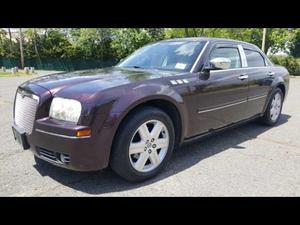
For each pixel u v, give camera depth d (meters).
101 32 40.81
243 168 3.65
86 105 2.77
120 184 3.17
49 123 2.87
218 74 4.04
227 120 4.36
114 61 41.25
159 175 3.40
